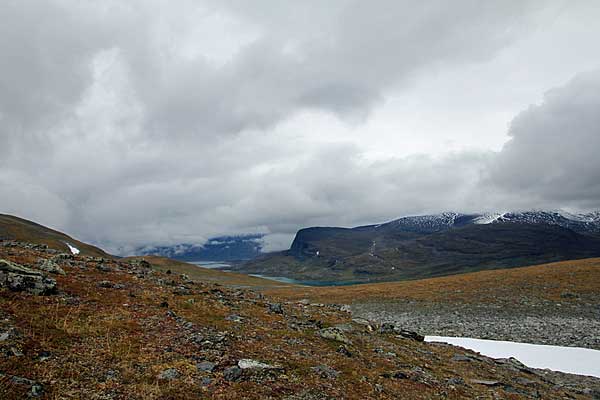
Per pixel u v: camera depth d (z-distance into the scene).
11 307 16.64
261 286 125.88
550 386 25.27
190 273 154.00
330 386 15.78
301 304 38.88
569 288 70.12
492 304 66.50
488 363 28.89
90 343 15.40
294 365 17.17
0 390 10.81
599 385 29.30
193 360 15.70
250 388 14.08
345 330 27.48
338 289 98.25
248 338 19.91
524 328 51.56
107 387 12.38
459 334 50.62
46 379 12.08
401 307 70.12
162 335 17.84
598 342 43.94
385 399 15.85
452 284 86.38
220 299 28.28
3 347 13.15
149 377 13.55
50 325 16.00
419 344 30.75
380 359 21.84
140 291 24.59
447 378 21.19
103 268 29.14
